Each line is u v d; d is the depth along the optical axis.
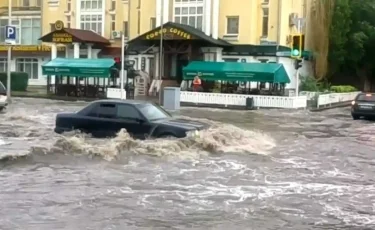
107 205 14.84
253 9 70.06
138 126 24.48
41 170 19.36
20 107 48.75
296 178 19.02
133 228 12.84
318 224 13.52
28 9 85.75
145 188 16.91
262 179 18.64
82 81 74.12
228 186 17.45
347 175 19.91
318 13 75.00
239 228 12.98
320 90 69.12
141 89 70.25
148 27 76.06
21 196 15.66
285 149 25.88
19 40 86.69
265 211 14.58
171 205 14.96
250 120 42.16
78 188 16.75
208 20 71.19
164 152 22.38
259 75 59.94
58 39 75.31
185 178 18.47
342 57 76.81
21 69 85.56
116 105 25.33
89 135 25.42
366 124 41.19
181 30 67.19
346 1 76.31
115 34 78.06
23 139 26.58
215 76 62.34
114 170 19.56
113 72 66.69
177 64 72.38
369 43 81.12
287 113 50.53
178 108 49.72
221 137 24.84
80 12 81.31
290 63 69.69
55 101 60.03
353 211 14.82
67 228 12.72
